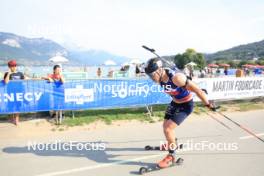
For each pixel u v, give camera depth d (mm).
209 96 8062
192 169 3600
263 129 5828
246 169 3625
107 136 5094
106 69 22984
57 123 5770
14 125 5559
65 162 3787
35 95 5676
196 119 6707
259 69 30438
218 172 3510
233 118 6938
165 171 3521
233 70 27188
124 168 3615
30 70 16719
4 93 5426
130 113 6902
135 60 19250
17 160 3824
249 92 8938
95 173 3434
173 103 3766
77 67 20656
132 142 4766
